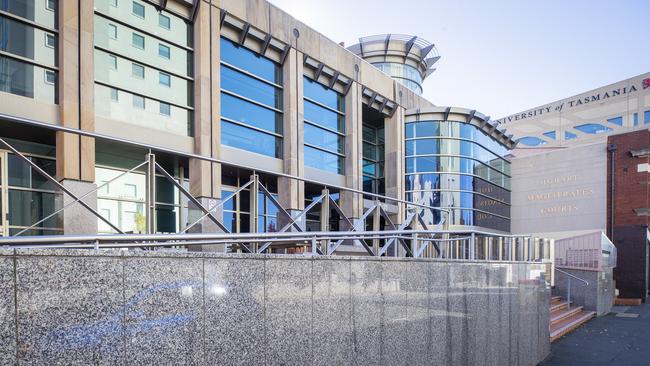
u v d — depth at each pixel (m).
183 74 13.62
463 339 6.43
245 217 15.73
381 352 4.84
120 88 12.05
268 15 16.03
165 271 2.94
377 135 24.16
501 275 7.82
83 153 10.70
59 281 2.43
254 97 15.95
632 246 25.77
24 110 10.11
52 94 10.72
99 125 11.46
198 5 13.67
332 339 4.23
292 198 16.25
